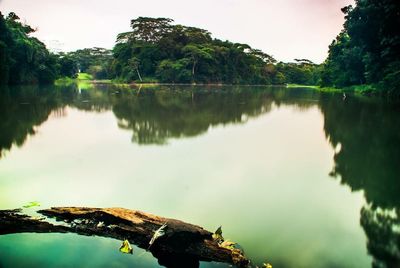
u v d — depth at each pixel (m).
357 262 4.63
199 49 88.56
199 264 4.54
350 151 10.85
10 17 63.06
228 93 44.81
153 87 60.72
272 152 10.78
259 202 6.70
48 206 6.28
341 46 55.59
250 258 4.70
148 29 95.25
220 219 5.89
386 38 28.52
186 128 15.02
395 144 11.68
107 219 5.41
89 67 126.88
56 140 12.02
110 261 4.46
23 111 19.52
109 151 10.56
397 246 5.04
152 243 4.77
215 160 9.70
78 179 7.87
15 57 49.06
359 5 34.16
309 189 7.46
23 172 8.31
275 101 31.58
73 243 4.89
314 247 5.00
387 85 29.52
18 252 4.61
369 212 6.29
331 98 35.56
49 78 59.53
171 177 8.14
